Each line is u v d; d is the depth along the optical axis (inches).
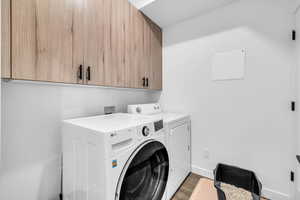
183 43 77.0
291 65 50.0
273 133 53.7
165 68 84.5
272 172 54.0
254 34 56.9
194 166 73.5
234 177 57.1
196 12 68.9
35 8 34.1
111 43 53.2
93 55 47.0
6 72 30.7
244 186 54.5
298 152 47.5
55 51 37.8
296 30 48.2
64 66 39.7
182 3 62.1
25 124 40.6
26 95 40.6
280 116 52.3
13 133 38.4
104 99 63.1
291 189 50.1
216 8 66.0
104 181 29.0
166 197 49.7
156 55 80.0
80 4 43.3
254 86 57.2
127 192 35.5
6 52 30.6
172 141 54.8
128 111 67.9
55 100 46.9
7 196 37.7
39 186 43.6
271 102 53.9
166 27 83.3
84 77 44.6
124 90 73.4
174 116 64.2
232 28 61.9
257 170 57.1
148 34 73.3
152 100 90.8
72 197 39.6
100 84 49.4
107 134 29.4
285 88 51.2
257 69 56.5
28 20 33.0
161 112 80.2
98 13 48.4
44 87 44.3
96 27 47.9
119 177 31.8
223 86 64.7
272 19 53.3
